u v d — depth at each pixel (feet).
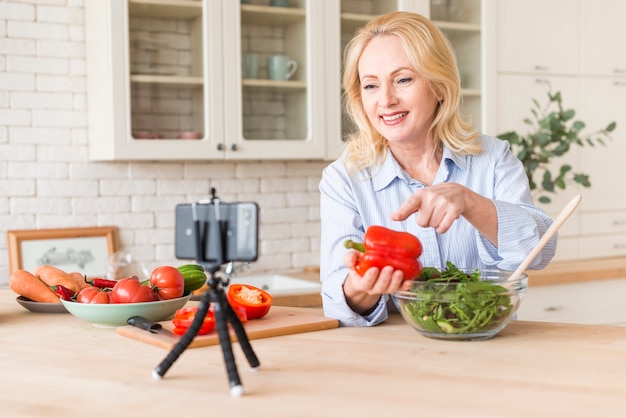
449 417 3.33
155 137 10.34
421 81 5.77
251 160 12.19
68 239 10.94
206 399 3.66
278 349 4.71
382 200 6.19
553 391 3.69
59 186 10.99
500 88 12.52
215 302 3.88
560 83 13.14
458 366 4.19
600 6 13.44
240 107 10.82
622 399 3.55
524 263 4.87
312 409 3.47
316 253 12.72
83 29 11.05
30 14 10.74
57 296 6.24
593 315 11.98
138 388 3.88
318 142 11.37
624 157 13.80
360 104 6.22
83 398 3.73
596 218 13.57
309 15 11.26
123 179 11.36
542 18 12.87
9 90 10.67
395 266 4.60
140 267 11.45
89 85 10.96
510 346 4.67
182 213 3.89
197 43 10.55
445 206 4.94
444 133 6.21
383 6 11.80
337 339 5.00
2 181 10.69
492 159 6.30
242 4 10.82
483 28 12.34
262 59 11.00
